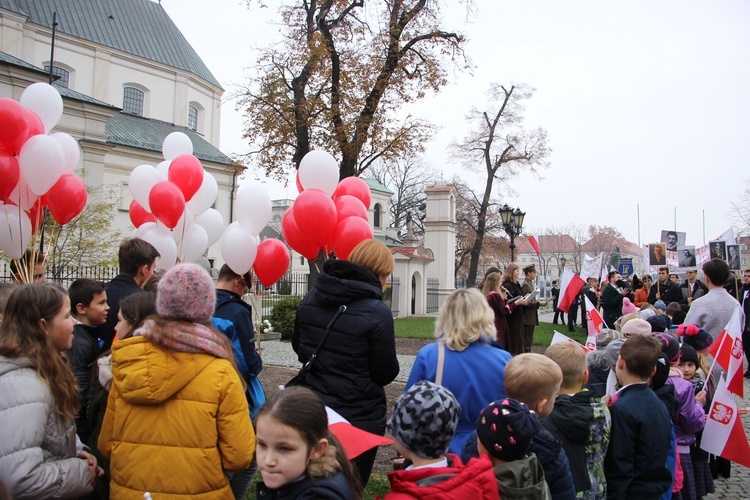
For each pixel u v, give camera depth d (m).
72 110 22.23
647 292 15.78
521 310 8.45
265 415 2.06
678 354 4.17
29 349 2.33
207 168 31.69
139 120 31.61
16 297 2.40
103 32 30.27
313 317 3.33
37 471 2.17
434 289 28.97
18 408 2.18
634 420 3.15
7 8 25.12
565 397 3.04
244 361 3.59
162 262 5.62
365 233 5.07
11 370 2.26
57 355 2.42
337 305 3.27
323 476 2.08
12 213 5.04
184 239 6.08
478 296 3.21
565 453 2.82
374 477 4.95
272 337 15.31
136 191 6.07
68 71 28.67
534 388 2.72
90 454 2.67
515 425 2.26
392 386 9.30
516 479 2.25
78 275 15.98
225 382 2.39
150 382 2.27
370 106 15.45
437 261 29.05
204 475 2.31
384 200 43.97
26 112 4.86
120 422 2.37
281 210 66.50
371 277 3.30
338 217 5.23
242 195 5.51
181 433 2.30
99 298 3.29
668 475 3.20
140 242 3.87
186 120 33.88
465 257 46.75
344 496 2.05
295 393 2.11
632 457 3.15
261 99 16.30
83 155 22.53
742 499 4.96
